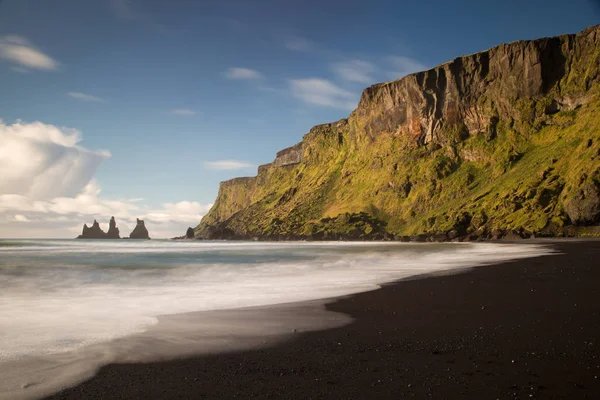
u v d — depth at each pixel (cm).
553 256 3294
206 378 679
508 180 11119
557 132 11500
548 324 985
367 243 10719
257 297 1501
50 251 5850
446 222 11106
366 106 17912
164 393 619
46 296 1550
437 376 671
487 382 642
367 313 1185
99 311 1241
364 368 717
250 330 995
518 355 765
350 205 15900
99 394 616
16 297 1530
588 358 739
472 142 13575
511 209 9562
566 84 12069
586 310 1132
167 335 952
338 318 1123
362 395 602
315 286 1803
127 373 706
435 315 1134
